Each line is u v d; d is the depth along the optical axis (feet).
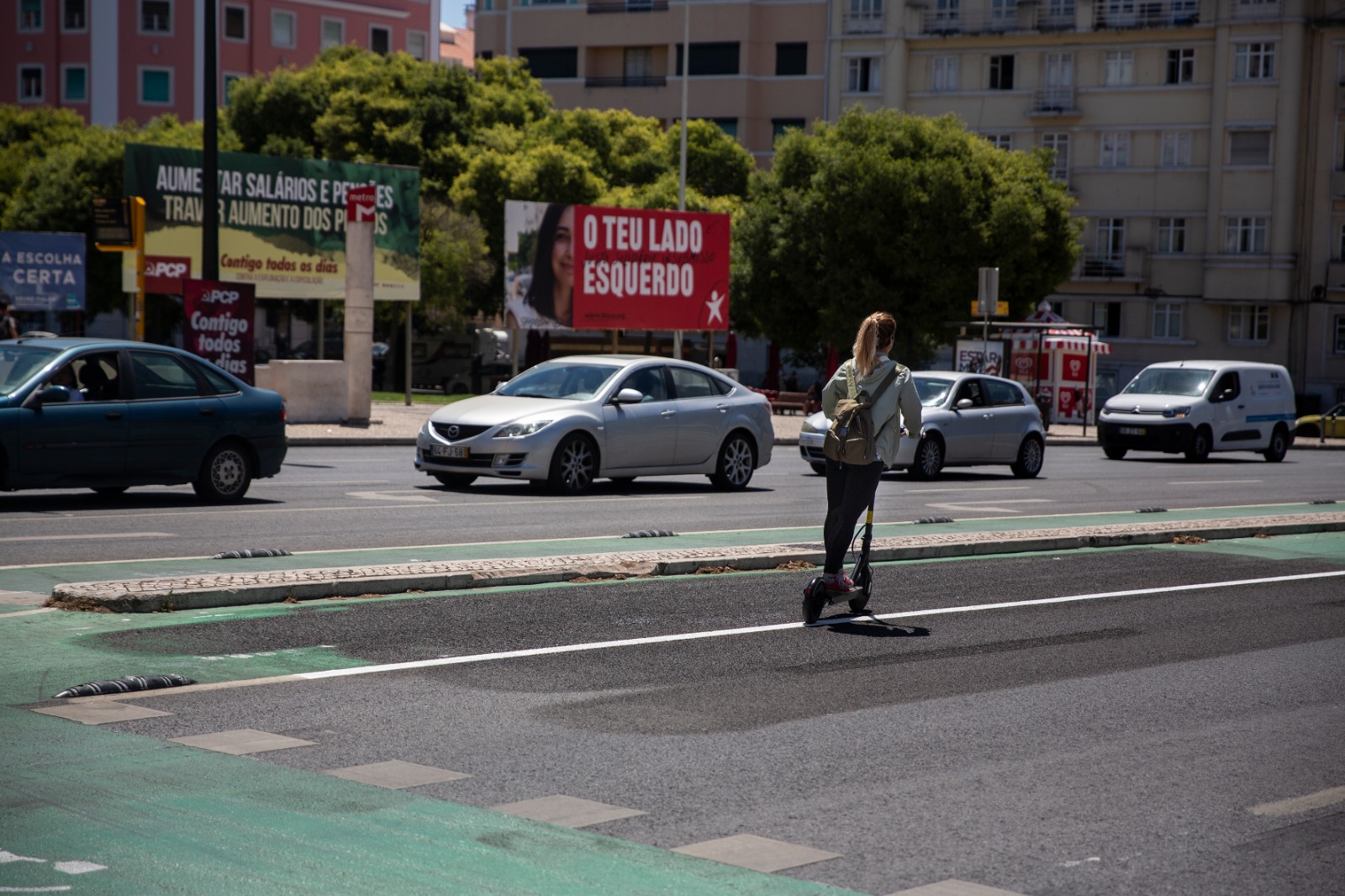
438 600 30.71
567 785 17.97
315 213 118.93
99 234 80.64
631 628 28.48
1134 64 227.40
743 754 19.65
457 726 20.70
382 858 15.02
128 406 46.96
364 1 283.38
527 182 187.32
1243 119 219.61
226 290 87.51
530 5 272.31
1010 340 133.39
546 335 200.95
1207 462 102.68
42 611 27.94
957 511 55.77
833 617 30.53
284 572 31.42
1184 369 105.29
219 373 50.06
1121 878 15.01
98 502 49.29
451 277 177.37
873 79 244.01
